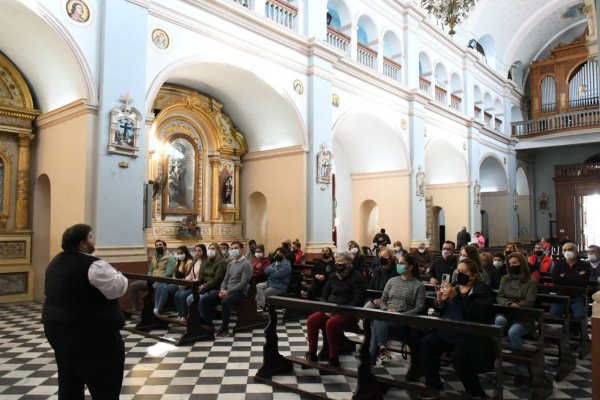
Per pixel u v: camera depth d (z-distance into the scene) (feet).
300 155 39.45
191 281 21.25
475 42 71.72
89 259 10.35
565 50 79.51
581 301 20.33
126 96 26.66
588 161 83.97
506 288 18.89
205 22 31.24
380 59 48.01
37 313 26.71
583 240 81.56
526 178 86.79
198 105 39.93
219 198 42.34
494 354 13.53
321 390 15.02
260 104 39.63
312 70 39.01
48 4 24.12
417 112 52.80
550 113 82.17
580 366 18.30
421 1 55.26
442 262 24.57
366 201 56.39
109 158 26.05
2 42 28.68
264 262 30.73
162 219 38.45
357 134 52.49
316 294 24.38
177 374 16.49
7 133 30.83
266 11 36.06
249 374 16.57
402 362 18.34
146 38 27.89
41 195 31.68
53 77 28.37
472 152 66.18
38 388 14.93
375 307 18.95
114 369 10.61
